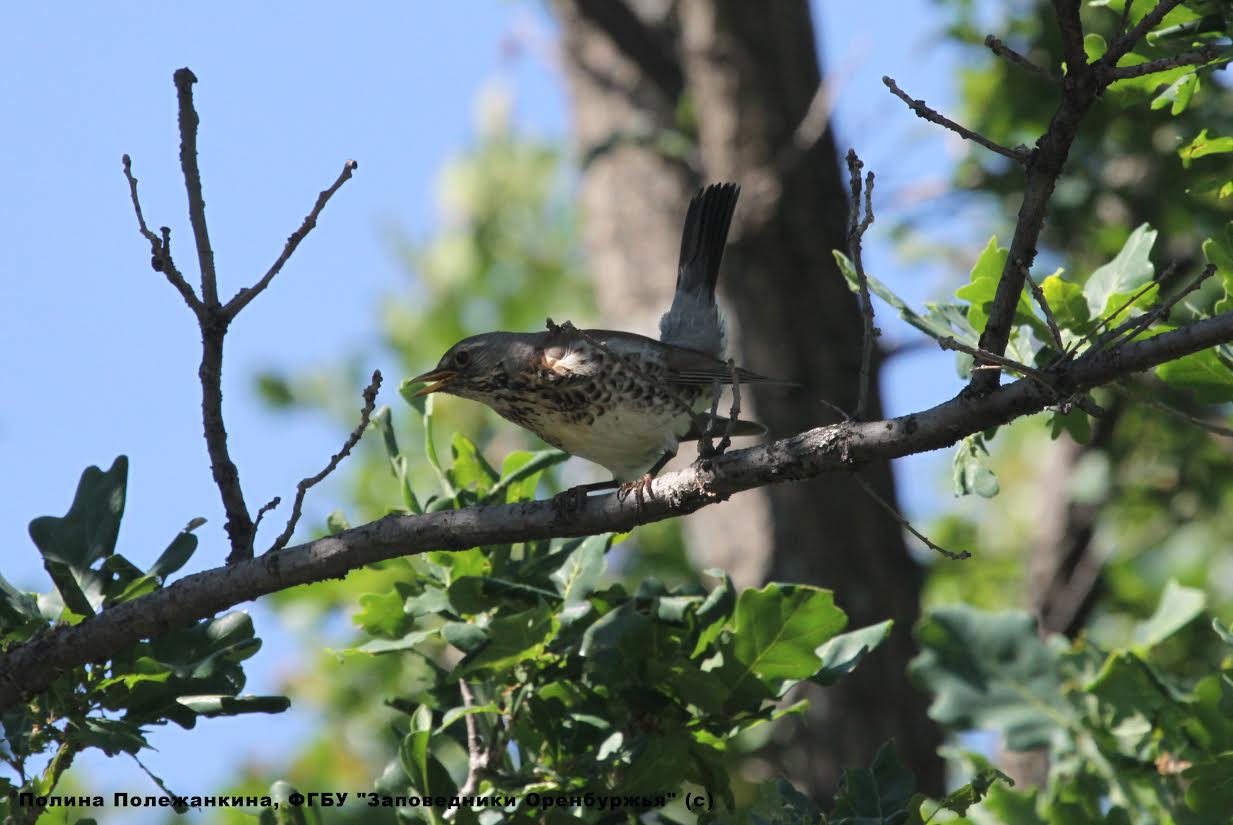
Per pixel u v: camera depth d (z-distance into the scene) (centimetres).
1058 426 872
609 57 1877
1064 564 1630
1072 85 651
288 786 848
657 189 1753
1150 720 946
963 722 986
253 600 798
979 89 1588
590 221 1814
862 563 1503
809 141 1480
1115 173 1472
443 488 946
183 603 791
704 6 1502
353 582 1434
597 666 817
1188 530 1708
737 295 1530
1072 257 1528
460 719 902
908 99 679
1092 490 1599
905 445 711
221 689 816
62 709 812
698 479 769
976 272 866
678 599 846
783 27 1507
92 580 839
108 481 866
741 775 1388
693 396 1155
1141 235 890
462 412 1741
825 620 815
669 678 824
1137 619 1681
